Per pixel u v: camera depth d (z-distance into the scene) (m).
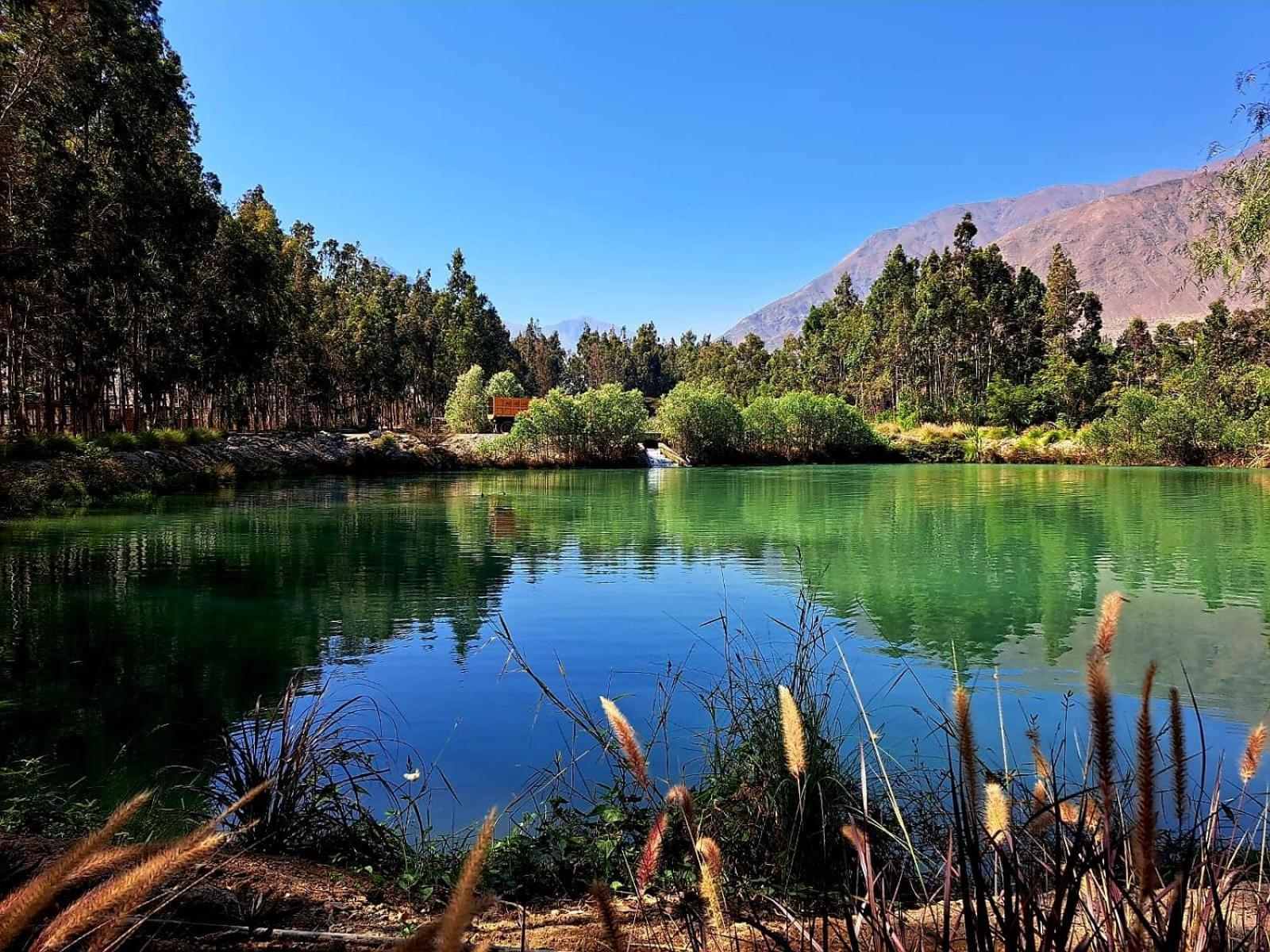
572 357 114.62
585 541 15.01
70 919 0.72
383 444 38.94
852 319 79.19
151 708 5.83
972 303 64.56
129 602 9.65
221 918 2.53
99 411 31.62
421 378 64.88
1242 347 46.72
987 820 1.36
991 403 58.66
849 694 5.93
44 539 14.83
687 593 10.18
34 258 19.20
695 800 3.31
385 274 70.44
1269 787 3.74
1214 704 5.90
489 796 4.33
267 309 34.78
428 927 0.66
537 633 8.15
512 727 5.43
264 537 15.45
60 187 20.06
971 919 1.18
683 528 17.12
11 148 17.41
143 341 30.22
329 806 3.59
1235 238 12.47
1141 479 31.97
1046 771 1.57
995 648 7.50
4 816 3.59
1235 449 41.34
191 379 32.47
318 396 48.81
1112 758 1.05
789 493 26.08
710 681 6.22
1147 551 13.69
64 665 7.00
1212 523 17.48
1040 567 12.09
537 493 26.45
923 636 7.96
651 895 2.82
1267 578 11.17
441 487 28.72
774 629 8.24
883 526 17.33
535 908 2.85
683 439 46.62
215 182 30.62
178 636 8.06
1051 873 1.44
